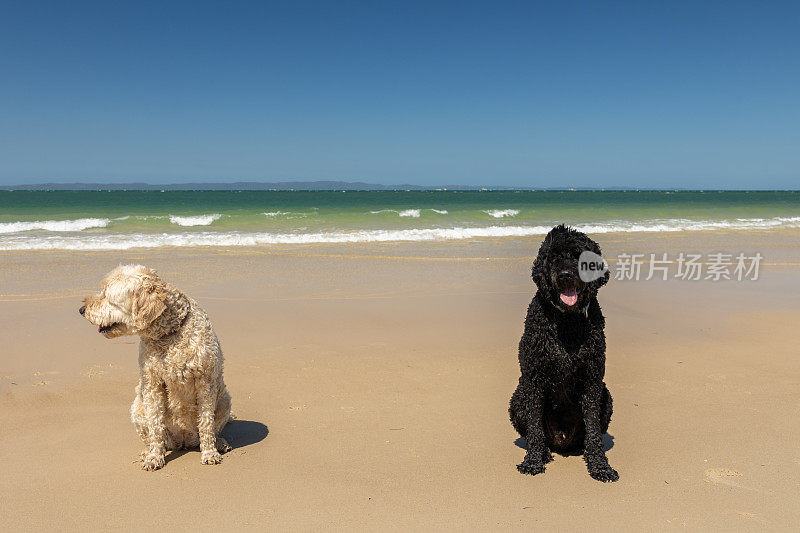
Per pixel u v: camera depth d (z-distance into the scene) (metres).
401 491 3.73
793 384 5.93
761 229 23.33
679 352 7.09
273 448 4.39
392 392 5.68
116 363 6.41
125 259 13.33
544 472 4.03
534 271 3.84
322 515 3.42
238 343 7.23
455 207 36.84
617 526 3.31
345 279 11.48
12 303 9.09
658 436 4.66
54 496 3.62
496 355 6.93
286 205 39.62
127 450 4.35
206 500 3.60
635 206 37.16
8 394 5.43
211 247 15.90
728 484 3.83
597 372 3.88
